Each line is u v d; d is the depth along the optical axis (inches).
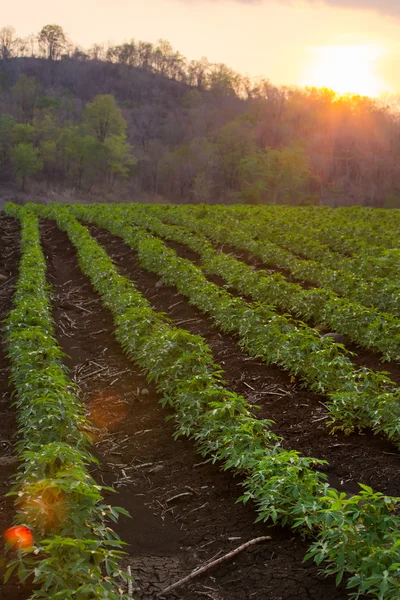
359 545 199.9
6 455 311.0
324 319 531.2
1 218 1537.9
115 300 608.4
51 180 4690.0
